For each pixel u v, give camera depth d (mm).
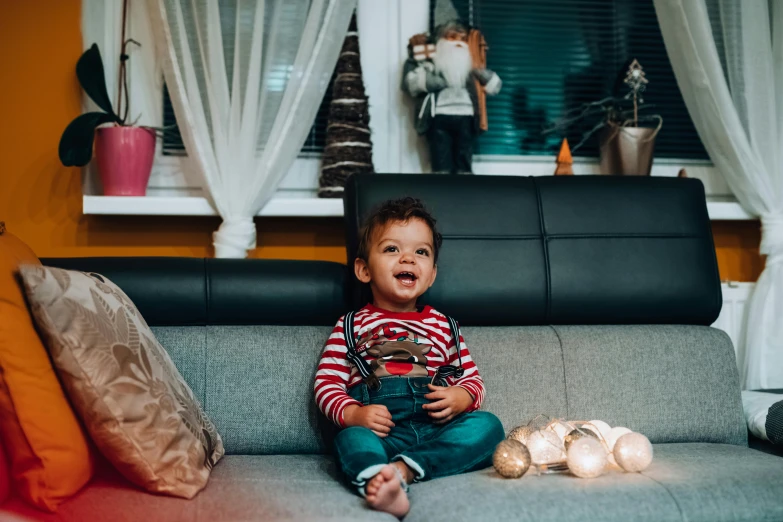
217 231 2102
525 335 1730
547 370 1684
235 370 1602
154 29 2152
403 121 2418
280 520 1080
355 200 1763
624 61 2516
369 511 1136
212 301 1660
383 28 2420
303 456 1547
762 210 2287
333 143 2221
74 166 2141
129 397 1190
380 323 1611
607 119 2371
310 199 2164
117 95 2262
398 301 1656
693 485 1205
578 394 1671
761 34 2301
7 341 1109
